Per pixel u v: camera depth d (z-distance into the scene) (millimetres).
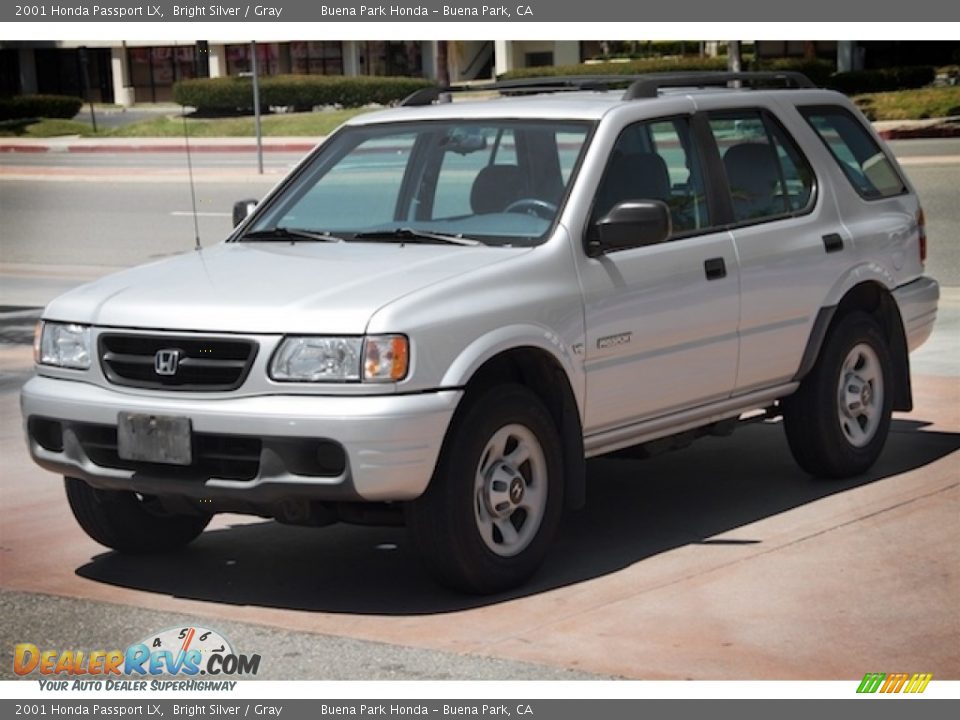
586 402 6488
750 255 7273
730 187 7340
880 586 6109
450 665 5348
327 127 45969
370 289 5965
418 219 6879
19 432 9570
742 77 7777
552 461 6289
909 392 8234
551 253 6395
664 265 6820
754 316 7281
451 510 5910
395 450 5676
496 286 6121
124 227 23297
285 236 6988
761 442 8906
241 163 36281
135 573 6621
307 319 5789
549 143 6797
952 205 20672
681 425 7133
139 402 5980
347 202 7113
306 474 5750
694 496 7703
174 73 69562
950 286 14469
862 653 5375
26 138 50406
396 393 5719
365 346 5707
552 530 6320
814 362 7691
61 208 26562
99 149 44625
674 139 7176
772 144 7695
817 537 6848
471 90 7812
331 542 7117
